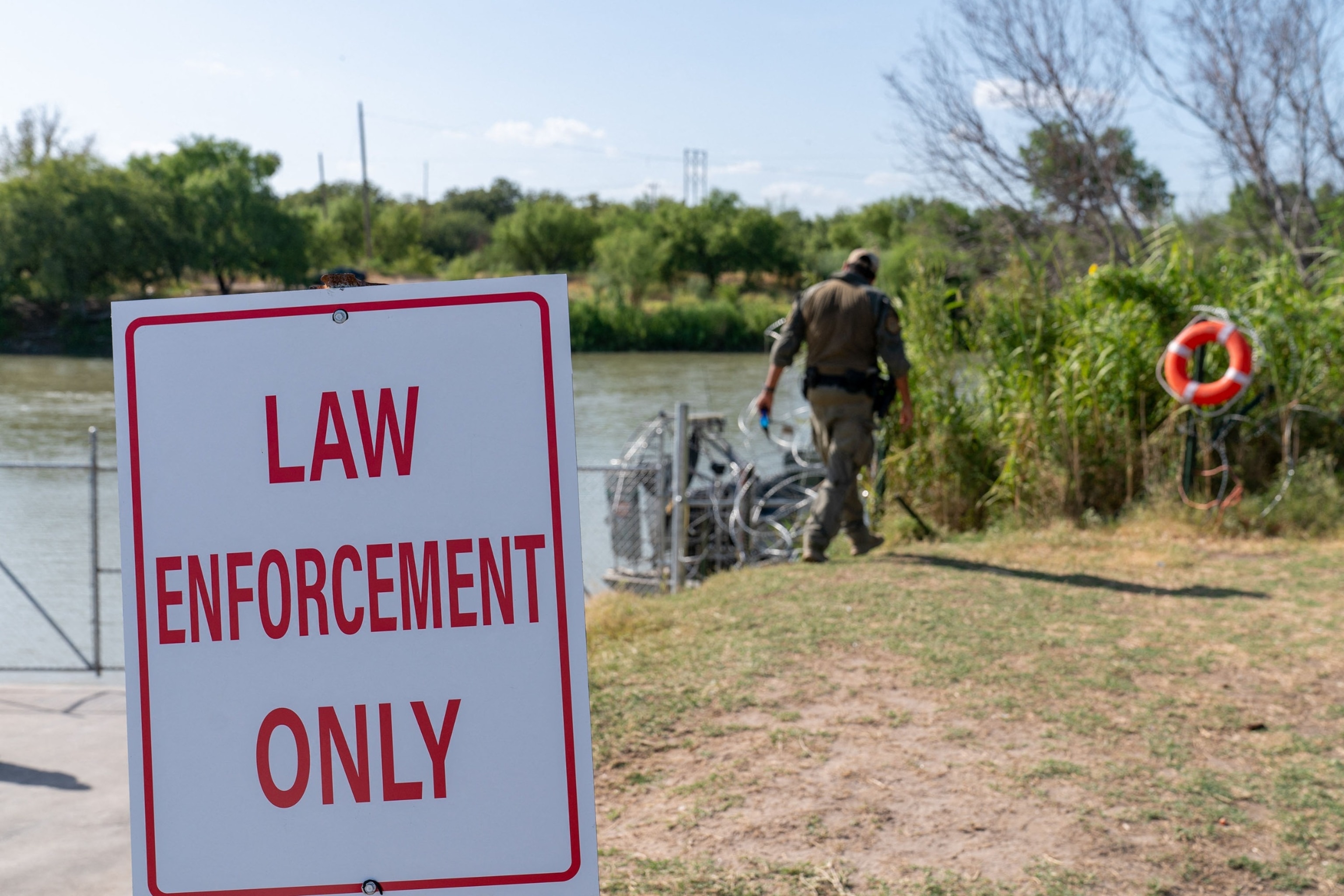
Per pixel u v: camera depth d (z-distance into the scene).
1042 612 5.39
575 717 1.74
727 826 3.23
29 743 4.57
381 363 1.79
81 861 3.47
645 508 8.72
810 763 3.65
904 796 3.39
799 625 5.23
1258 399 7.84
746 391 32.59
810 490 8.73
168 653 1.76
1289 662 4.55
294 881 1.72
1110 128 14.90
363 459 1.78
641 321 57.47
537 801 1.73
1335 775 3.45
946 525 8.19
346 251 96.75
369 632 1.76
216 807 1.73
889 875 2.92
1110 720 3.95
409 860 1.72
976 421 8.39
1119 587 5.88
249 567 1.77
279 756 1.74
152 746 1.74
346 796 1.73
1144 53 14.15
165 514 1.78
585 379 37.72
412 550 1.77
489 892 1.72
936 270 8.90
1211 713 3.99
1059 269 9.55
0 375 40.97
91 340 56.56
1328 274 9.29
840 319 6.80
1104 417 8.03
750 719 4.07
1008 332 8.63
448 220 129.88
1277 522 7.29
